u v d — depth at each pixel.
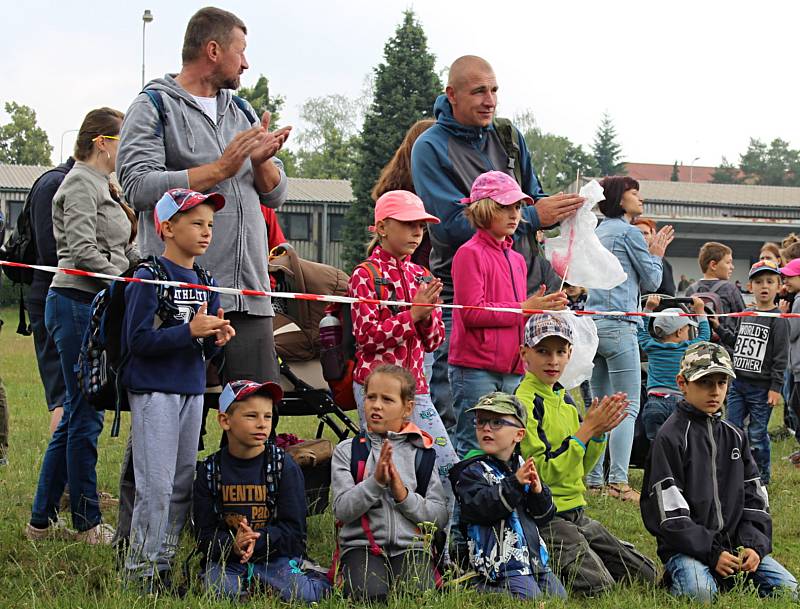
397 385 4.96
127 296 4.75
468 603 4.48
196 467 4.96
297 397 6.58
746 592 4.95
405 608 4.41
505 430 4.95
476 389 5.68
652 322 8.11
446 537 5.04
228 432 4.90
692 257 44.72
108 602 4.31
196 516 4.87
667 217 42.41
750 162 131.50
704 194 58.59
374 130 49.34
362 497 4.77
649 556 5.98
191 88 5.65
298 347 6.55
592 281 5.96
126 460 5.07
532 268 6.46
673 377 8.09
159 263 4.81
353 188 49.94
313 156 75.69
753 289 8.95
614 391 7.82
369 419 4.99
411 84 50.41
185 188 5.16
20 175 46.84
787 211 55.69
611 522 6.75
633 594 4.91
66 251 5.72
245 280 5.43
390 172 7.07
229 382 5.39
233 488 4.87
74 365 5.62
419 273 5.74
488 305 5.66
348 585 4.68
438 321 5.54
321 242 51.41
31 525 5.63
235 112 5.82
